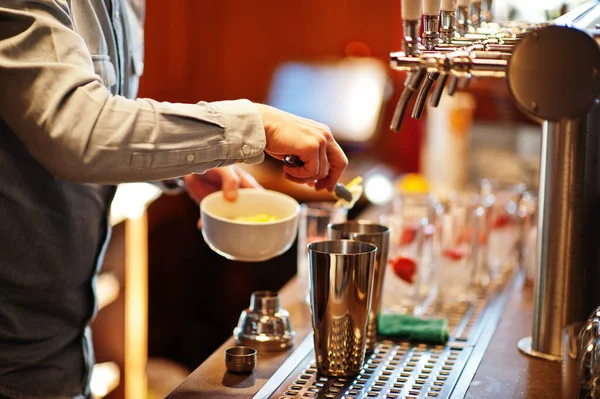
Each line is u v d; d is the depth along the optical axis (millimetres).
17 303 1241
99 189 1303
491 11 1387
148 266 3156
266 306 1270
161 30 3826
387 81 3641
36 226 1204
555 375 1147
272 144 1132
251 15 3932
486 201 1859
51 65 1001
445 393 1070
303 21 3900
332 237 1280
